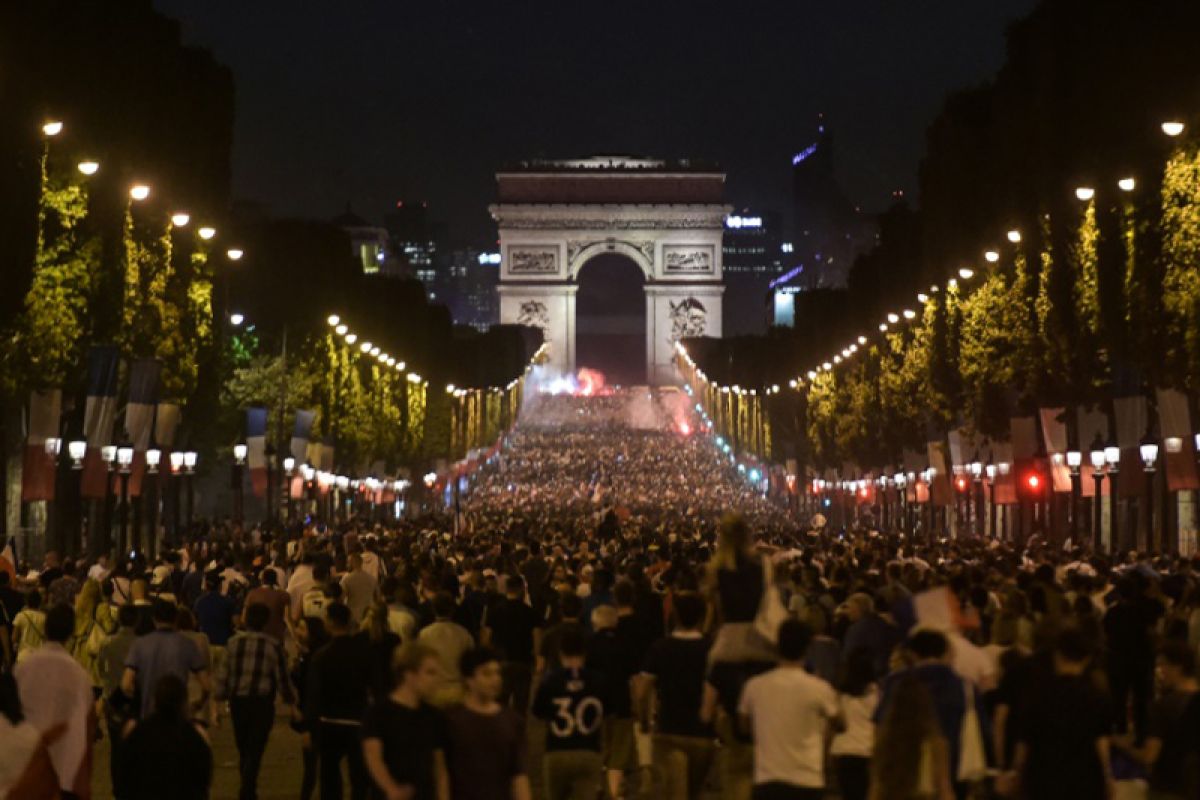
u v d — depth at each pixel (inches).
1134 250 2800.2
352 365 5625.0
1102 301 3016.7
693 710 1046.4
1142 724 1389.0
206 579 1732.3
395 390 6727.4
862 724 975.6
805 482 7327.8
